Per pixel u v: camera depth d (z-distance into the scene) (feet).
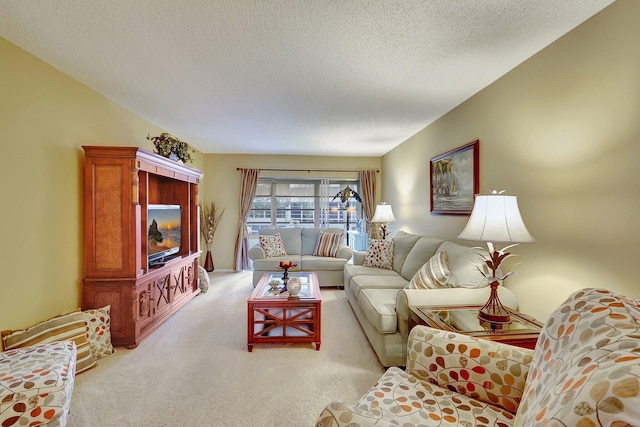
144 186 9.30
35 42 6.51
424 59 7.18
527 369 3.85
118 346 8.57
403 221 15.78
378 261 12.80
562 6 5.26
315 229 17.78
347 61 7.28
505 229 5.64
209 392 6.49
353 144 16.55
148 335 9.39
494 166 8.39
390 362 7.20
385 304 7.91
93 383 6.79
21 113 6.80
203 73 7.96
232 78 8.25
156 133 12.93
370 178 19.93
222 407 6.00
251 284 15.92
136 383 6.81
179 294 11.97
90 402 6.11
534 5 5.24
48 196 7.51
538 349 3.47
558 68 6.29
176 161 11.23
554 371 2.87
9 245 6.57
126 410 5.88
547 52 6.56
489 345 4.26
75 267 8.34
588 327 2.93
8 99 6.50
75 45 6.61
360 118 11.80
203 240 19.06
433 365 4.45
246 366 7.61
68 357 5.42
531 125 7.05
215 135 14.61
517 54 6.95
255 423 5.57
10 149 6.57
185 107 10.61
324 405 6.10
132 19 5.66
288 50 6.79
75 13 5.49
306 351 8.45
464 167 9.79
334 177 20.06
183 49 6.76
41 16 5.59
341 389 6.65
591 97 5.58
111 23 5.80
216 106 10.50
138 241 8.70
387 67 7.58
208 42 6.47
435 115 11.42
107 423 5.51
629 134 4.95
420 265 10.05
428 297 7.00
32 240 7.09
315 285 10.42
